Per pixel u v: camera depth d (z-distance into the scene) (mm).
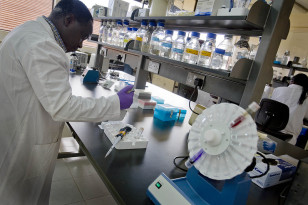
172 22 1767
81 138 1142
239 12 1061
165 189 743
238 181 661
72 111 888
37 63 837
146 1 2111
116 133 1179
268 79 1108
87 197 1968
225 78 1337
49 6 4410
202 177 772
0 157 1006
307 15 4270
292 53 4578
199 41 1698
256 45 1468
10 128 990
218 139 642
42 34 932
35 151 1047
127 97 1074
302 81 3430
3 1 3979
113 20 2570
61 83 882
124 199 758
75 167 2355
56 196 1893
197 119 749
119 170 925
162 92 2834
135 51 1867
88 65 3490
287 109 3002
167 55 1765
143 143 1155
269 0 1146
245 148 611
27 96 963
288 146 1732
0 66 944
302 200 839
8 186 1028
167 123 1660
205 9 1278
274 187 1043
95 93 2074
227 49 1522
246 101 1120
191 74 1572
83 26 1070
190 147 740
